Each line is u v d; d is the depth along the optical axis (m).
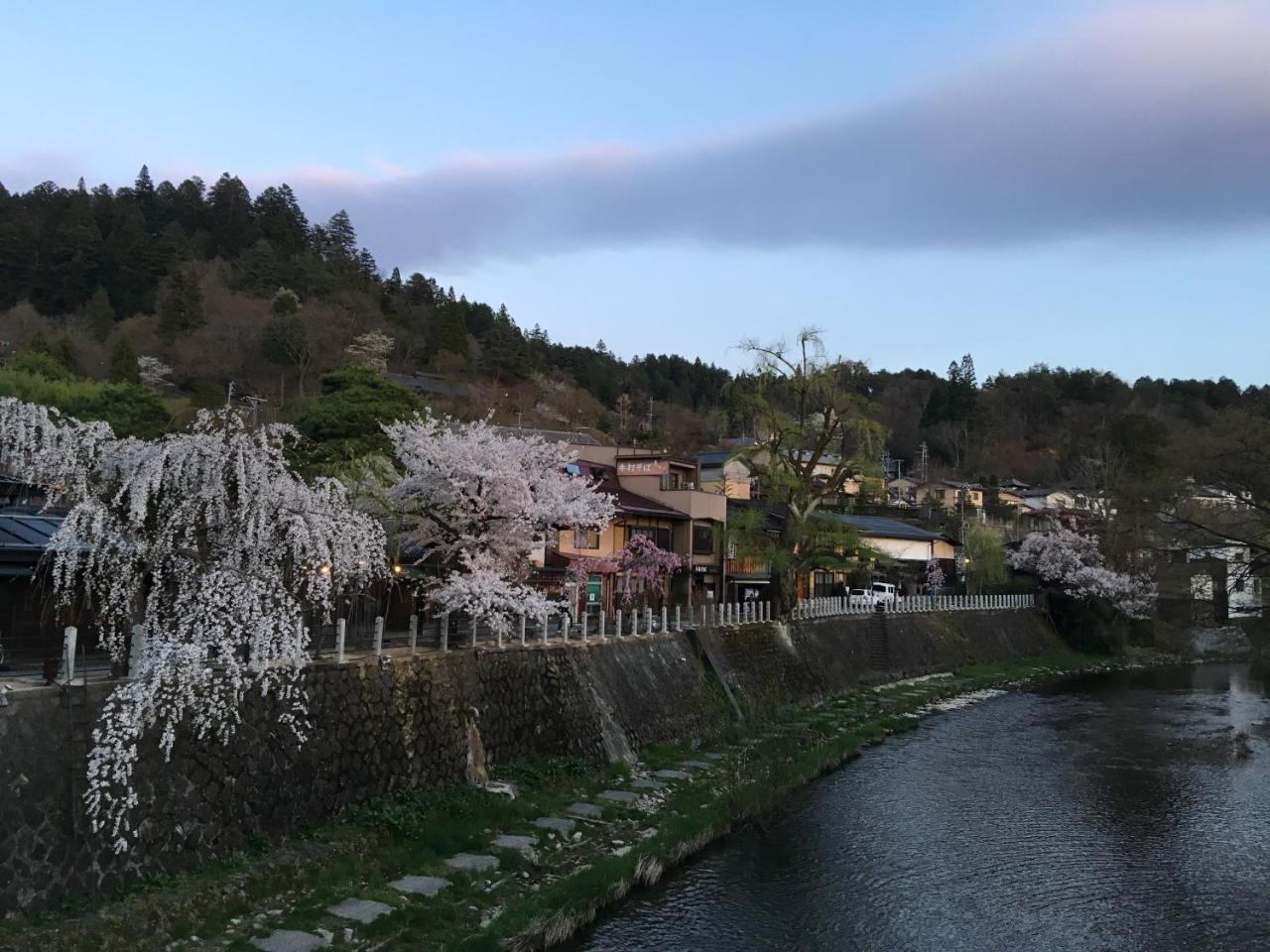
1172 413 113.69
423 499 22.94
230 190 118.38
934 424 118.38
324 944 12.21
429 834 16.27
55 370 49.81
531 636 25.05
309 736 15.62
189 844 13.13
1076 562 61.59
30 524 18.84
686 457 52.09
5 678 13.27
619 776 22.62
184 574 14.06
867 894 16.89
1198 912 16.39
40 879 11.14
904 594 61.12
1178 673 54.19
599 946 14.23
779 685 35.41
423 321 99.81
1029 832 20.98
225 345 72.56
